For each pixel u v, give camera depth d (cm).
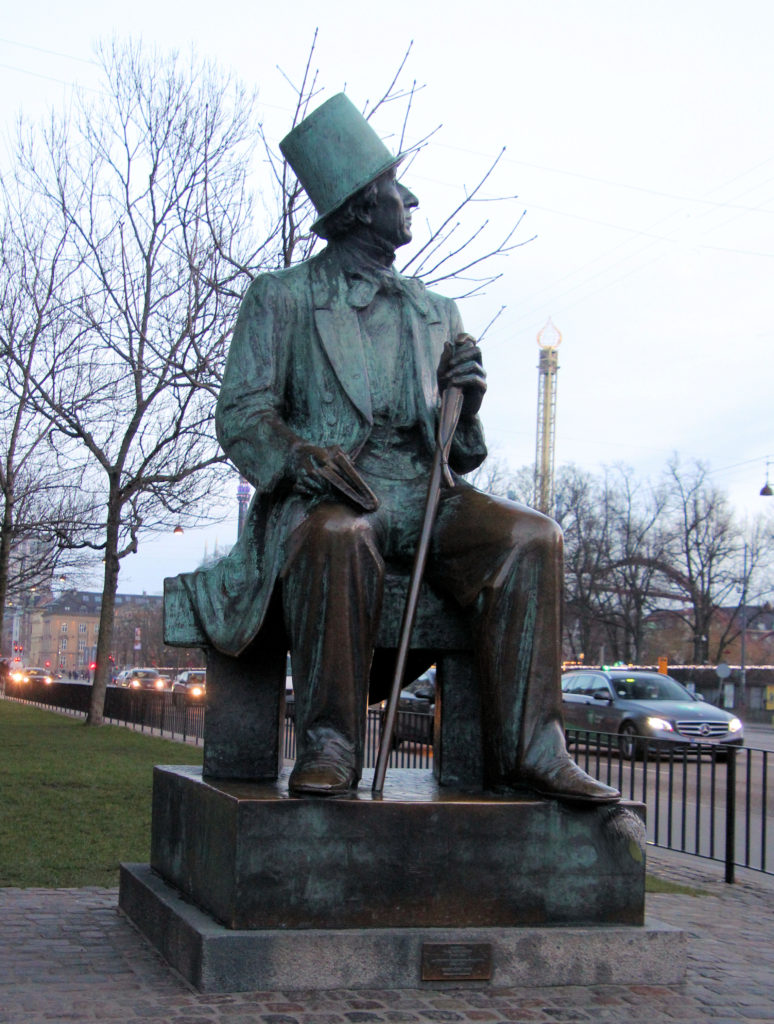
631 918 393
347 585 397
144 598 14662
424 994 363
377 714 1255
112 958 410
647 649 7412
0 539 2338
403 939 368
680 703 1792
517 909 383
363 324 461
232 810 374
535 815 387
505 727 406
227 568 455
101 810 881
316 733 397
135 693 2316
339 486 402
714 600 5297
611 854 393
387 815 377
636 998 369
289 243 1260
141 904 457
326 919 371
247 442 435
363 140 453
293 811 371
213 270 1481
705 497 5250
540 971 376
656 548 5278
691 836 1005
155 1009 342
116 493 1986
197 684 4438
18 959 408
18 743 1628
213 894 389
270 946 361
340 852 373
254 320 457
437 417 454
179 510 2022
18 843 711
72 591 3444
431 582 441
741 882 730
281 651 466
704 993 381
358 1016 339
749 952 473
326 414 449
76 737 1798
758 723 4159
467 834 381
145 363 1775
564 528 5412
